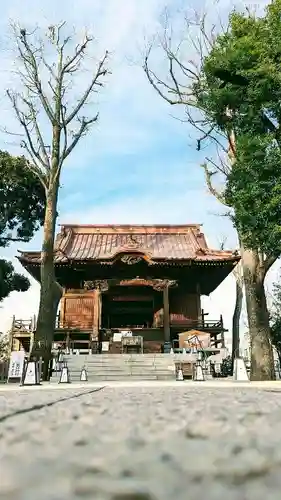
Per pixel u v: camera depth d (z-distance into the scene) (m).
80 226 43.94
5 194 34.75
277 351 30.42
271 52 15.12
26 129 25.64
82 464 1.03
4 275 33.69
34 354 22.89
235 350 36.00
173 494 0.74
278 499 0.71
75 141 26.09
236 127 16.84
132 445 1.34
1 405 3.19
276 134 15.35
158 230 44.25
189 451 1.22
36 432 1.66
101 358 27.75
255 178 14.52
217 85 17.61
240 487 0.80
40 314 23.67
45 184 26.30
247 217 14.91
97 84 26.55
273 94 14.93
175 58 23.80
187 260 36.59
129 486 0.79
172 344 34.81
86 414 2.43
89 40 26.41
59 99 25.91
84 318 38.12
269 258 21.73
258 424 1.92
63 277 38.78
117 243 41.66
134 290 38.50
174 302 39.38
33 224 37.31
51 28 25.91
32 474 0.92
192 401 3.73
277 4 15.48
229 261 36.22
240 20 16.84
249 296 22.33
